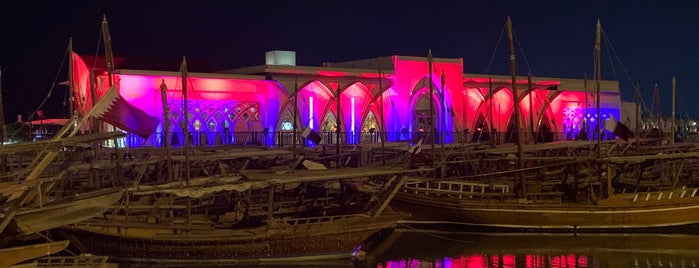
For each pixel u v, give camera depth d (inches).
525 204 1457.9
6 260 790.5
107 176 1558.8
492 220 1461.6
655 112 3508.9
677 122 3969.0
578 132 2925.7
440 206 1480.1
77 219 872.9
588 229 1466.5
